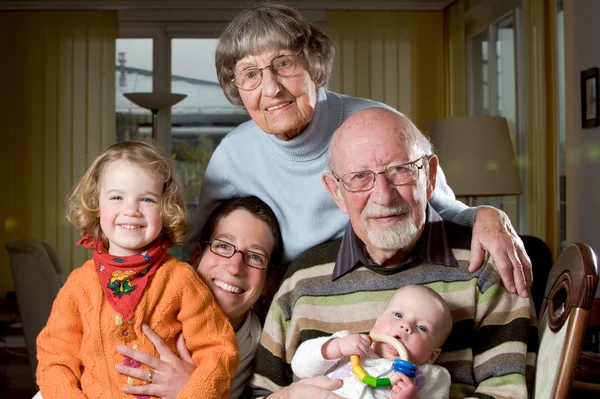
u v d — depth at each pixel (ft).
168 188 6.15
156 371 5.81
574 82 15.83
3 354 19.97
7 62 24.17
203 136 25.09
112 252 6.07
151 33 24.85
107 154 6.05
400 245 6.00
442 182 7.25
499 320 6.16
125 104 24.98
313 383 5.63
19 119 24.11
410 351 5.70
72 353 5.87
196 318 6.04
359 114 6.25
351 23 24.58
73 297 5.93
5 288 23.62
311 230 6.93
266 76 6.46
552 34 16.16
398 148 5.98
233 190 7.32
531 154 16.69
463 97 22.91
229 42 6.62
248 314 6.95
